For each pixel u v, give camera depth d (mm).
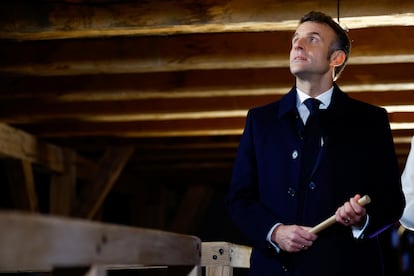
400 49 4668
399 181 2463
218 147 8031
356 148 2455
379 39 4703
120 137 7738
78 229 1409
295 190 2426
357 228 2369
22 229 1239
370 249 2426
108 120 6707
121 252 1598
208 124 7109
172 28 4254
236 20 4133
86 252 1440
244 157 2561
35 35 4371
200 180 9984
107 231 1530
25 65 5039
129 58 4965
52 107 6453
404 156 8156
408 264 10594
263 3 4113
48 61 5023
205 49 4910
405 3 3980
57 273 1509
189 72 5652
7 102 6469
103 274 1539
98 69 5074
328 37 2518
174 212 11352
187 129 7156
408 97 6004
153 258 1785
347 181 2428
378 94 6051
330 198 2410
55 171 7848
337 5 4039
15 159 7051
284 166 2463
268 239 2377
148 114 6438
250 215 2436
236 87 5582
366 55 4707
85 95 5781
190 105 6391
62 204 7883
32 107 6449
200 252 2207
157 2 4199
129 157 7980
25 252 1247
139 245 1695
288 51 4824
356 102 2566
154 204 10172
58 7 4250
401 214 2443
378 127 2504
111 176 7883
